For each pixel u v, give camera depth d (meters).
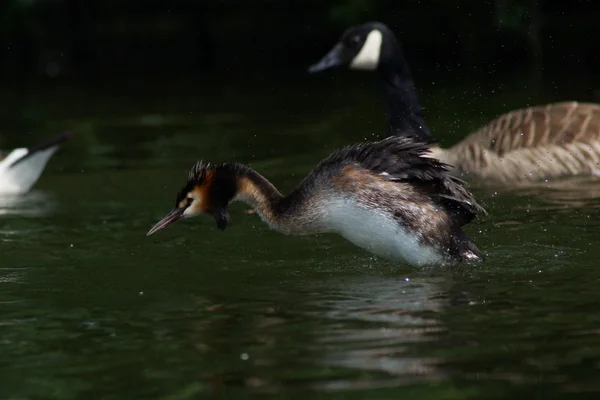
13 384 7.62
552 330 8.41
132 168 18.25
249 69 32.44
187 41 35.28
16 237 13.10
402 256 10.70
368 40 17.12
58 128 23.00
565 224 12.67
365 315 9.05
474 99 23.33
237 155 19.00
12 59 36.41
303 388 7.30
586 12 29.06
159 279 10.76
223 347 8.30
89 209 14.95
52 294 10.24
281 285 10.33
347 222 10.75
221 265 11.35
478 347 8.05
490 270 10.55
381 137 20.17
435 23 30.00
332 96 26.38
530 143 16.38
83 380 7.68
